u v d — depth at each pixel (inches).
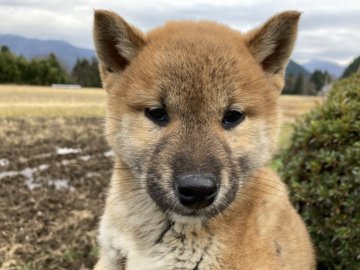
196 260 8.0
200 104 7.7
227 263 7.8
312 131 13.0
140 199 8.4
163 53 8.1
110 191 9.2
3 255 13.8
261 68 8.8
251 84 8.1
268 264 8.0
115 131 8.4
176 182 7.3
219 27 9.2
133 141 8.0
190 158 7.4
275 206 9.0
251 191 8.4
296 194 11.8
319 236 12.2
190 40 8.3
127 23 8.6
